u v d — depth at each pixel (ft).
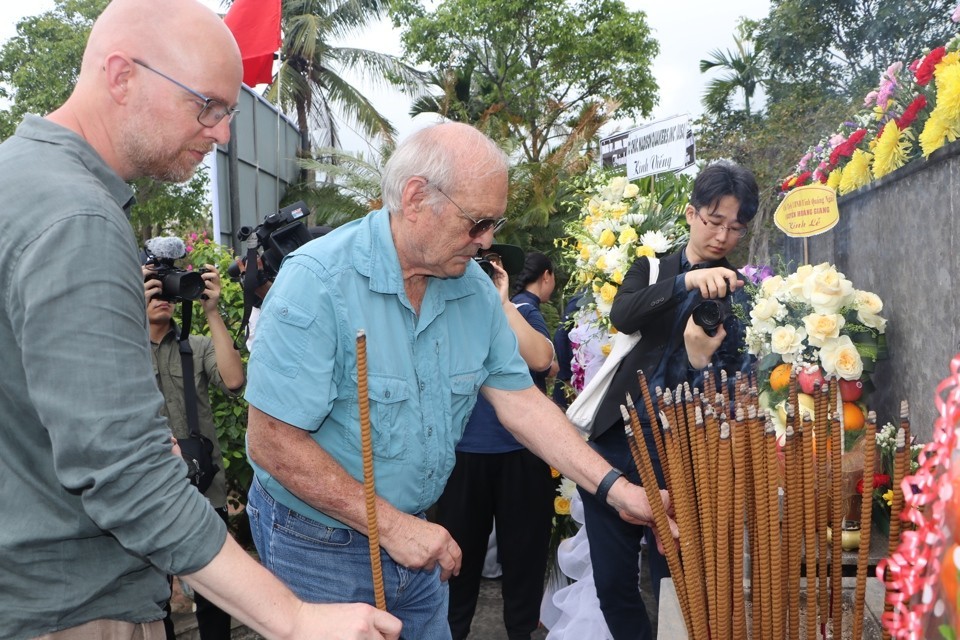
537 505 10.07
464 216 5.07
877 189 8.13
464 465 9.96
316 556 5.67
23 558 3.98
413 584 6.06
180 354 8.84
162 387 8.98
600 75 70.18
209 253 15.48
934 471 2.68
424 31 71.20
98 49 4.15
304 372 5.11
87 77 4.19
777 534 4.24
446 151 5.06
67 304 3.53
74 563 4.10
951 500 2.43
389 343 5.38
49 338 3.52
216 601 3.81
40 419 3.64
